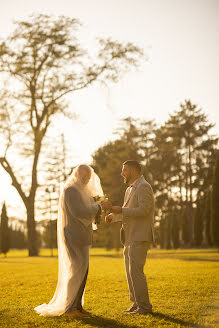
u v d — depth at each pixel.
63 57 36.91
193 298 6.64
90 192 5.64
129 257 5.58
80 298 5.34
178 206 67.12
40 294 8.06
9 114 38.19
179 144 67.12
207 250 41.03
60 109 39.16
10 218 77.00
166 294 7.25
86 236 5.36
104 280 10.43
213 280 9.50
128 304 6.31
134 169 5.98
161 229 58.38
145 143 58.00
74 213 5.27
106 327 4.55
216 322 4.57
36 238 42.38
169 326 4.51
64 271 5.36
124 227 5.78
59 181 57.94
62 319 5.02
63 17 35.31
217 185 28.00
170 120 68.62
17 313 5.57
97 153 54.84
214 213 27.88
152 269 14.06
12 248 103.88
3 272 15.46
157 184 60.28
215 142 67.31
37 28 35.12
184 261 20.16
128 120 55.69
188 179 67.62
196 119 68.38
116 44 36.19
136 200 5.72
